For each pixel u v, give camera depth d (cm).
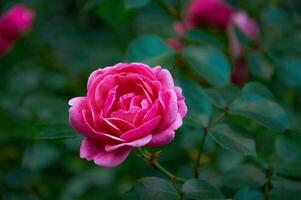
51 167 101
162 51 76
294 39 86
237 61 88
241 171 72
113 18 87
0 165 98
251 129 83
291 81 83
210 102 70
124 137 61
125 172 99
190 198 64
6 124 97
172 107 62
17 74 108
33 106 89
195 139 89
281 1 100
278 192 69
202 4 94
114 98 62
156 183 65
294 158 72
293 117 93
